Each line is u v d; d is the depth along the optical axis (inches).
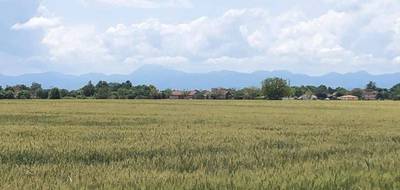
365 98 7101.4
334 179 372.5
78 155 548.1
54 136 798.5
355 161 489.1
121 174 394.6
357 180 377.4
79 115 1643.7
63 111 1948.8
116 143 671.1
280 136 825.5
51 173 410.9
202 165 466.0
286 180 369.7
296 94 7101.4
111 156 547.2
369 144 704.4
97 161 517.7
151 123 1250.0
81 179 371.9
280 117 1610.5
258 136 814.5
